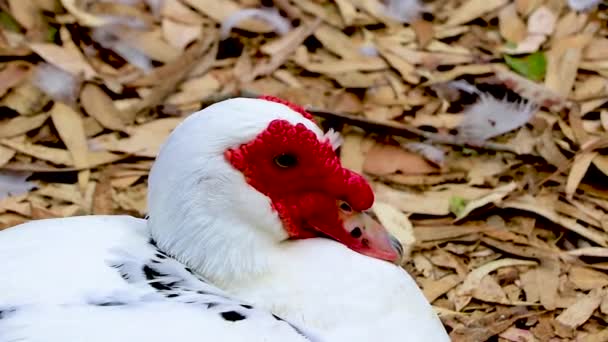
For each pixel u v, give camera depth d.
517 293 6.45
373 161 7.49
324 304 4.47
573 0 8.98
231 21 8.66
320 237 4.79
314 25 8.75
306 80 8.28
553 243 6.85
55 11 8.57
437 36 8.75
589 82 8.26
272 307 4.47
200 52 8.40
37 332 3.91
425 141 7.62
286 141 4.40
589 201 7.14
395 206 7.08
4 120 7.67
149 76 8.16
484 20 8.91
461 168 7.44
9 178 7.18
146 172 7.31
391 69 8.41
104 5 8.72
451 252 6.77
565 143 7.63
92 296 4.13
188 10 8.77
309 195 4.62
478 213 7.04
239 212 4.47
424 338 4.56
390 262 4.80
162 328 3.96
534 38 8.69
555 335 6.16
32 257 4.31
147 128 7.70
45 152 7.42
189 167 4.39
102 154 7.43
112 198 7.08
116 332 3.91
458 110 8.03
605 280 6.54
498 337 6.16
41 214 6.90
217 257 4.49
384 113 7.98
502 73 8.32
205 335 3.98
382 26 8.84
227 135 4.37
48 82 7.95
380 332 4.45
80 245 4.45
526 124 7.81
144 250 4.51
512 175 7.37
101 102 7.87
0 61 8.11
